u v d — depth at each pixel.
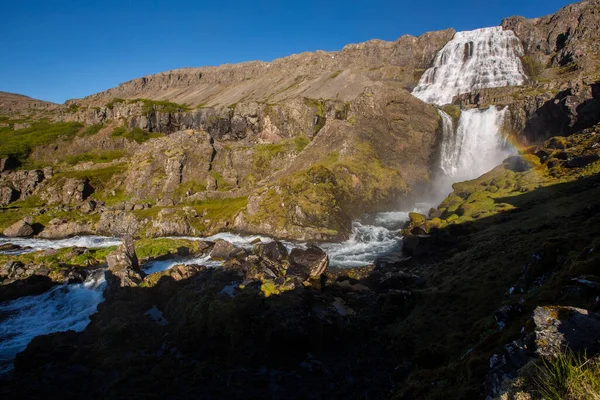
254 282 26.31
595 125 51.66
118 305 26.22
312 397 17.42
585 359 6.95
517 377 7.67
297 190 54.06
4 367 21.48
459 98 98.50
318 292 27.47
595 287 11.31
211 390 18.06
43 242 56.56
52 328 26.23
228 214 58.34
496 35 134.00
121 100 127.88
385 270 32.78
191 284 27.11
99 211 70.81
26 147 104.50
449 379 13.77
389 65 182.00
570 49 111.69
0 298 30.97
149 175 80.69
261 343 21.16
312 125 96.56
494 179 47.56
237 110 109.69
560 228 25.09
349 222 52.56
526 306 13.93
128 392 17.80
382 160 74.44
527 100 70.12
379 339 21.81
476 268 24.45
